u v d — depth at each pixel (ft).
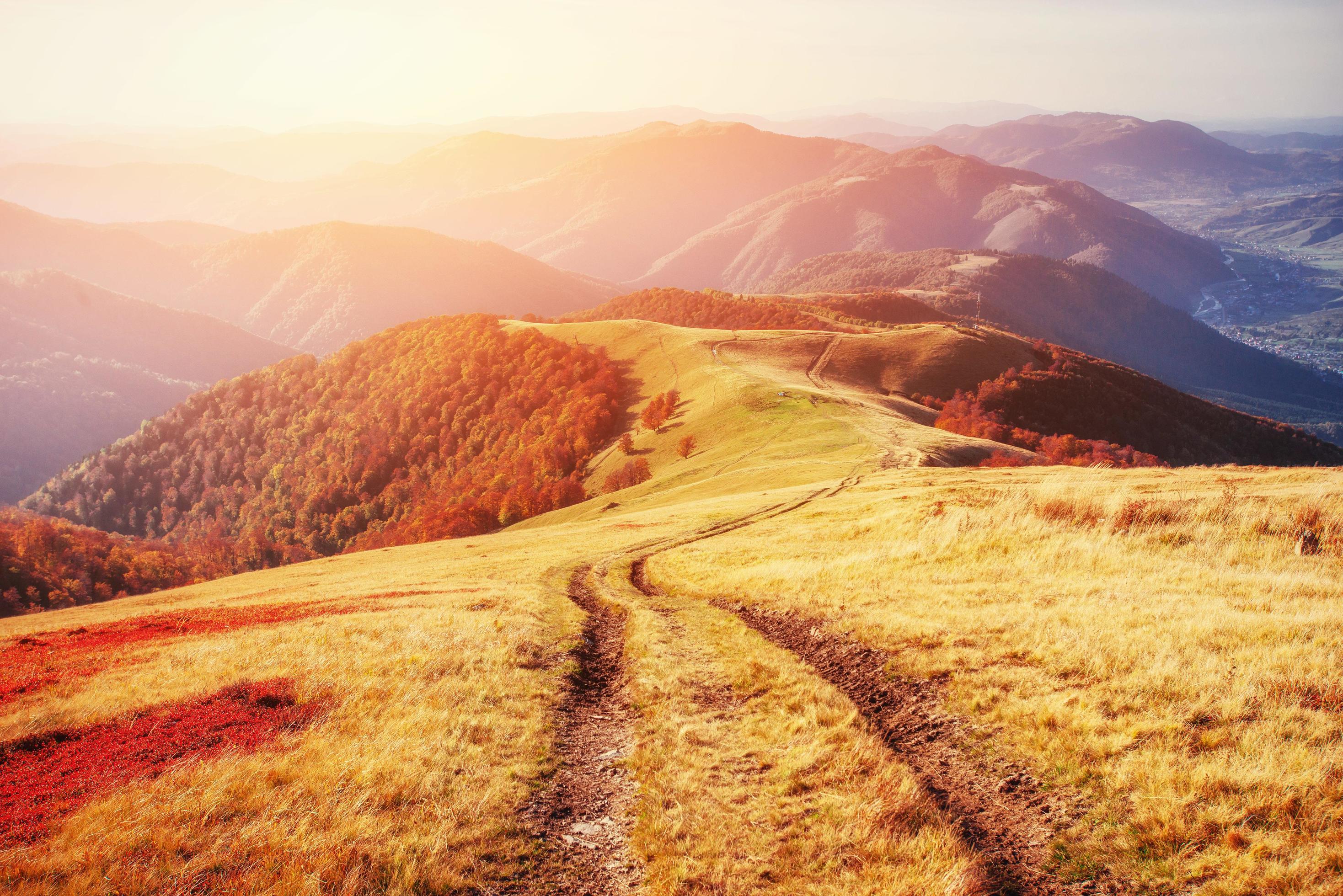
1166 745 32.14
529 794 39.04
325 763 41.04
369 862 31.83
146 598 163.43
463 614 82.99
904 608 57.98
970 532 77.36
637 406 495.82
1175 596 48.83
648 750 42.73
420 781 39.42
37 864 31.01
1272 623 40.50
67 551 496.64
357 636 72.90
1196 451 596.70
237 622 92.89
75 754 44.47
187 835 33.76
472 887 30.89
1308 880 24.14
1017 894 26.94
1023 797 32.40
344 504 615.57
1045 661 42.29
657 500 249.34
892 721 41.68
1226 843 26.61
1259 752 29.99
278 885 29.63
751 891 29.32
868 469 221.05
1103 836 28.96
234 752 43.60
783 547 102.68
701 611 74.84
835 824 32.71
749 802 35.94
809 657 54.39
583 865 32.68
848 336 602.44
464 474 524.11
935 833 30.55
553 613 84.12
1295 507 67.15
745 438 331.36
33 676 67.21
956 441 277.23
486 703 52.08
